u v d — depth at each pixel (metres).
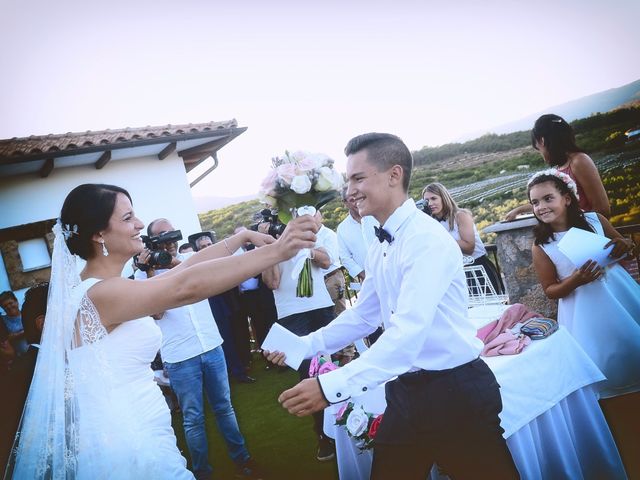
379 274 1.95
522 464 2.19
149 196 9.84
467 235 4.14
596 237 2.85
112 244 1.87
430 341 1.72
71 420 1.68
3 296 5.75
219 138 9.98
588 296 2.94
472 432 1.68
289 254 1.75
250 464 3.46
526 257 3.74
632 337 2.87
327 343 2.15
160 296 1.70
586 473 2.57
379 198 1.79
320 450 3.49
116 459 1.66
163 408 1.89
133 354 1.81
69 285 1.74
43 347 1.73
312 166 2.02
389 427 1.78
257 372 6.59
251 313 6.90
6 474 1.84
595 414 2.61
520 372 2.29
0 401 2.03
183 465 1.87
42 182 8.92
